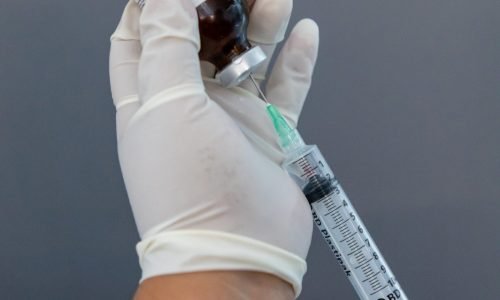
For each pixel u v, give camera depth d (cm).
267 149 48
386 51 54
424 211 56
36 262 57
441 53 54
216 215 44
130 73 48
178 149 44
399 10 54
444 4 54
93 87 55
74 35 54
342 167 56
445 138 55
